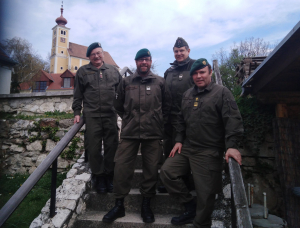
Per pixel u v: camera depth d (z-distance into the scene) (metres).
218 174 2.01
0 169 4.84
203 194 1.93
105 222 2.18
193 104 2.18
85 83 2.65
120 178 2.23
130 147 2.29
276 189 3.81
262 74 3.65
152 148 2.30
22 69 16.41
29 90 19.28
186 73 2.71
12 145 4.93
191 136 2.13
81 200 2.42
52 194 2.14
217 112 2.07
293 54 2.65
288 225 3.34
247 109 4.19
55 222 2.07
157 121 2.30
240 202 1.46
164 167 2.15
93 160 2.54
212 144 2.06
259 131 3.97
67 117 5.04
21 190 1.72
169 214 2.37
